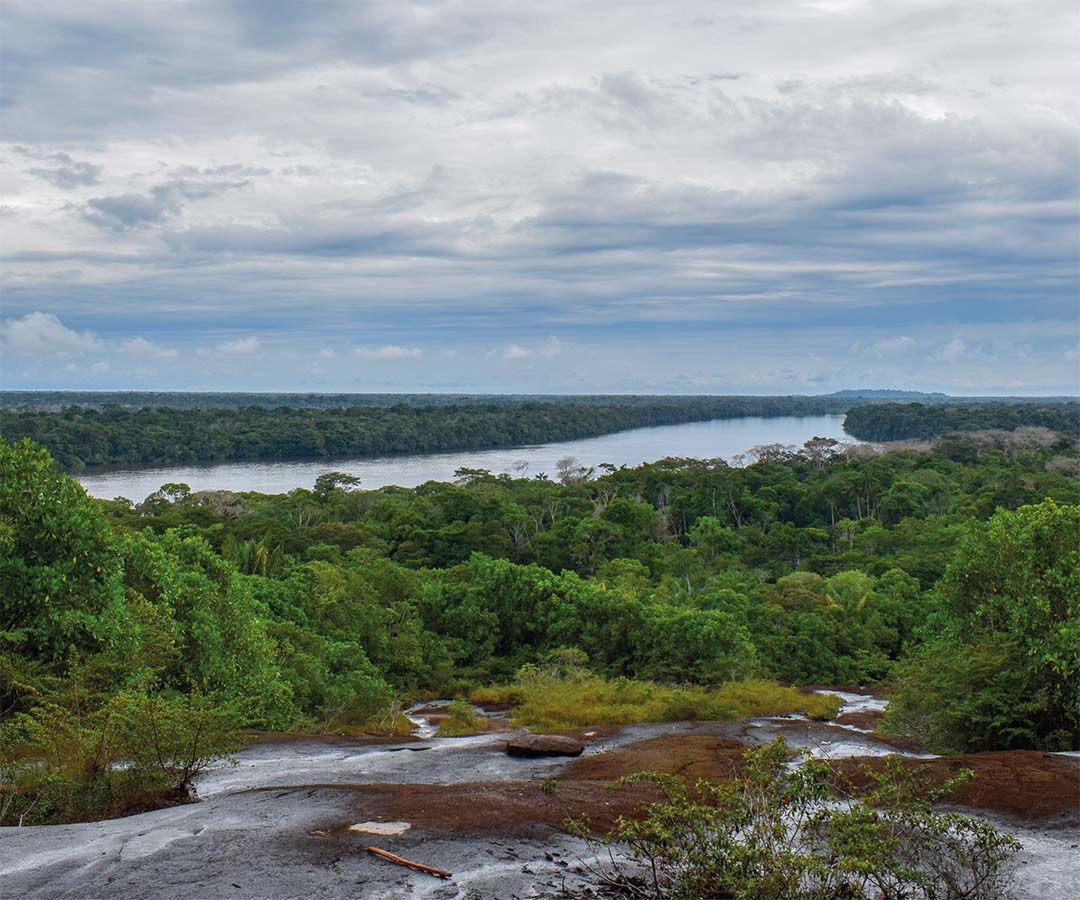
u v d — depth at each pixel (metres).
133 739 9.53
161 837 7.30
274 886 6.19
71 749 9.54
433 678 32.16
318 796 8.63
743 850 5.71
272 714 18.78
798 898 5.59
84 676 12.04
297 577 32.59
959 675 15.75
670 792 6.46
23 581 14.27
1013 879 6.84
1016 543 17.12
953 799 9.10
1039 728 15.24
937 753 15.48
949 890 6.03
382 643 32.00
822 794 6.22
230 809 8.19
